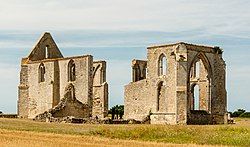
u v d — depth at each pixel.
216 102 127.94
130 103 129.75
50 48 151.12
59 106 125.12
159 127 85.00
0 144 56.88
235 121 143.25
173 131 79.69
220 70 129.00
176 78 120.06
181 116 119.06
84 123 113.12
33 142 59.81
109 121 115.50
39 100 140.88
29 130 84.31
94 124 109.19
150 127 84.94
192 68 132.62
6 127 89.75
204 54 126.06
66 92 128.00
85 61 129.12
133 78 139.62
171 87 121.19
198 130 81.94
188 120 119.62
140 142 65.88
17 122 105.44
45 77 139.38
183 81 119.88
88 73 128.50
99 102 138.12
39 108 140.75
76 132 81.56
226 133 77.56
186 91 119.56
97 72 139.88
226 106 129.12
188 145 63.19
